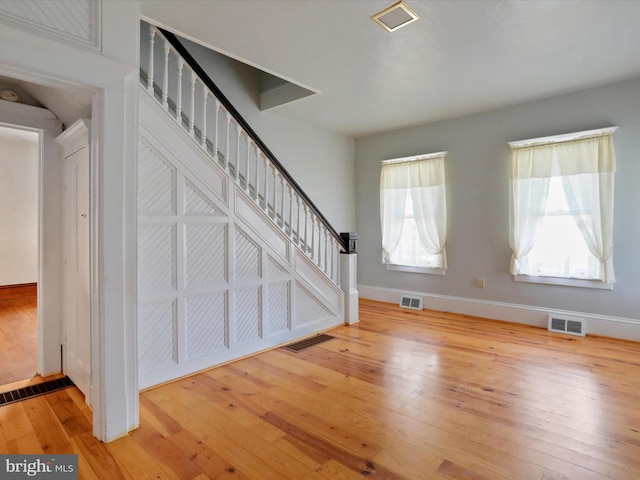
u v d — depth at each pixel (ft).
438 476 5.34
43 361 8.87
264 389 8.26
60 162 8.89
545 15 8.04
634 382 8.60
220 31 8.73
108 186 6.12
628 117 11.66
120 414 6.32
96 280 6.22
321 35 8.92
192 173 8.87
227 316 9.84
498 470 5.47
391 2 7.61
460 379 8.81
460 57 10.05
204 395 7.93
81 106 7.23
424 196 16.17
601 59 10.19
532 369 9.41
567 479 5.26
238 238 10.08
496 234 14.53
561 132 12.91
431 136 16.35
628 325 11.76
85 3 5.68
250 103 14.61
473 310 15.11
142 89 7.97
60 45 5.37
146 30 11.35
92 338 6.34
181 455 5.82
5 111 8.12
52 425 6.69
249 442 6.19
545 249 13.24
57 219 8.95
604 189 11.85
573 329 12.60
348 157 18.95
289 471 5.45
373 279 18.67
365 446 6.09
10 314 15.33
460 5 7.67
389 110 14.62
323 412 7.22
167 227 8.48
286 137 15.88
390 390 8.22
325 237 13.37
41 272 8.84
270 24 8.45
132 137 6.45
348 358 10.28
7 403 7.52
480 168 14.88
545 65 10.57
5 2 4.91
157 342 8.40
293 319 11.89
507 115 14.14
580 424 6.76
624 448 6.01
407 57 10.05
